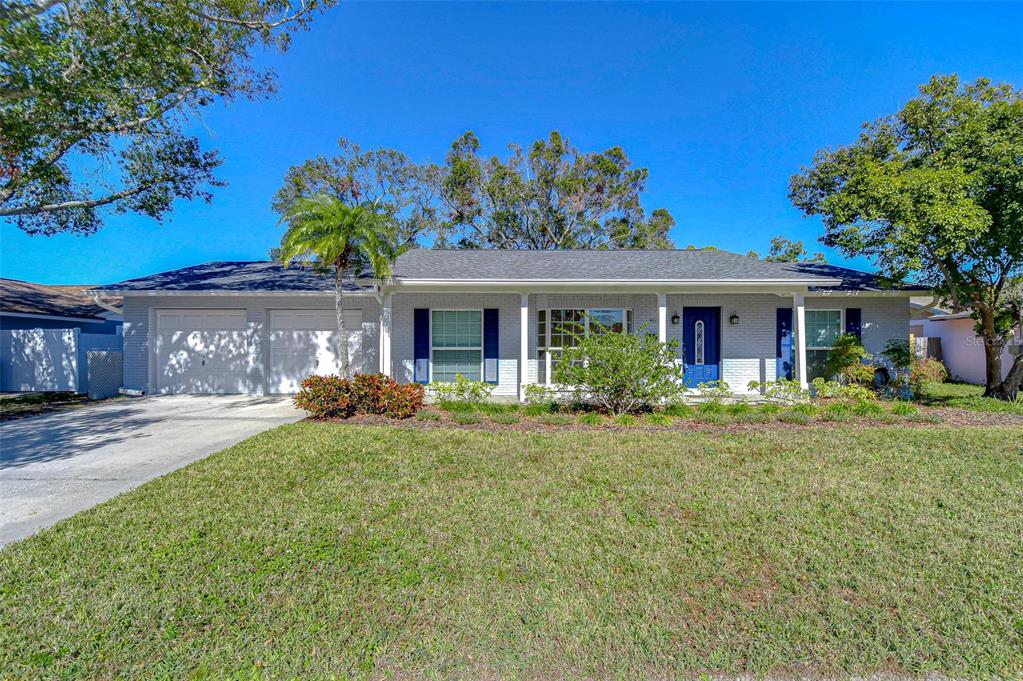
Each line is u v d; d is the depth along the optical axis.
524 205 24.30
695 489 4.41
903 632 2.35
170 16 8.98
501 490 4.42
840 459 5.45
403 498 4.19
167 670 2.11
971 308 10.45
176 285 12.01
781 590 2.73
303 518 3.73
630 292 10.16
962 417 7.96
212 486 4.55
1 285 15.83
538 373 11.30
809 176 12.11
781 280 9.62
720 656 2.21
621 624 2.44
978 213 8.09
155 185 11.80
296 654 2.21
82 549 3.23
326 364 12.23
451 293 11.23
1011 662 2.15
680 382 10.05
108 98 8.96
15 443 6.57
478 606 2.58
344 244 9.09
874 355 11.44
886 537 3.38
